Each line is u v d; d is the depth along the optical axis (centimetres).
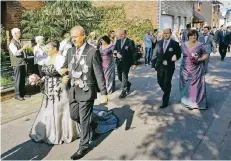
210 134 539
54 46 494
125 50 784
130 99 781
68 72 471
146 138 520
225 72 1197
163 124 589
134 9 2077
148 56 1426
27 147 484
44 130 498
